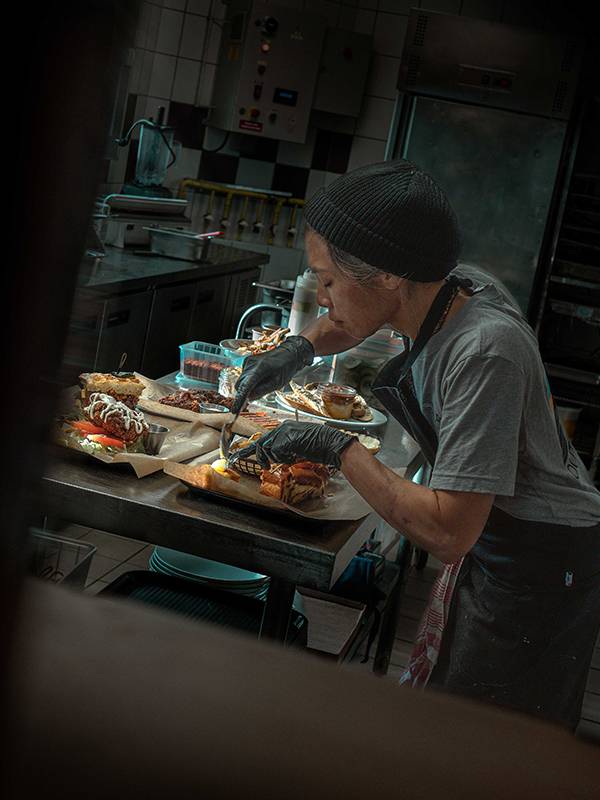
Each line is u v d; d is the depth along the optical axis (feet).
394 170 4.84
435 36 16.55
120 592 5.88
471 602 5.64
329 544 5.04
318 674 0.48
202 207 20.30
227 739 0.41
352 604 7.05
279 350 6.48
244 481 5.44
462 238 5.01
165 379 7.91
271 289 12.80
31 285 0.37
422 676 6.10
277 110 19.42
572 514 5.34
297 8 19.58
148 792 0.37
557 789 0.45
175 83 19.77
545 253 17.38
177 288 14.43
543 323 17.98
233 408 6.04
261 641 0.51
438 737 0.46
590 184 17.38
